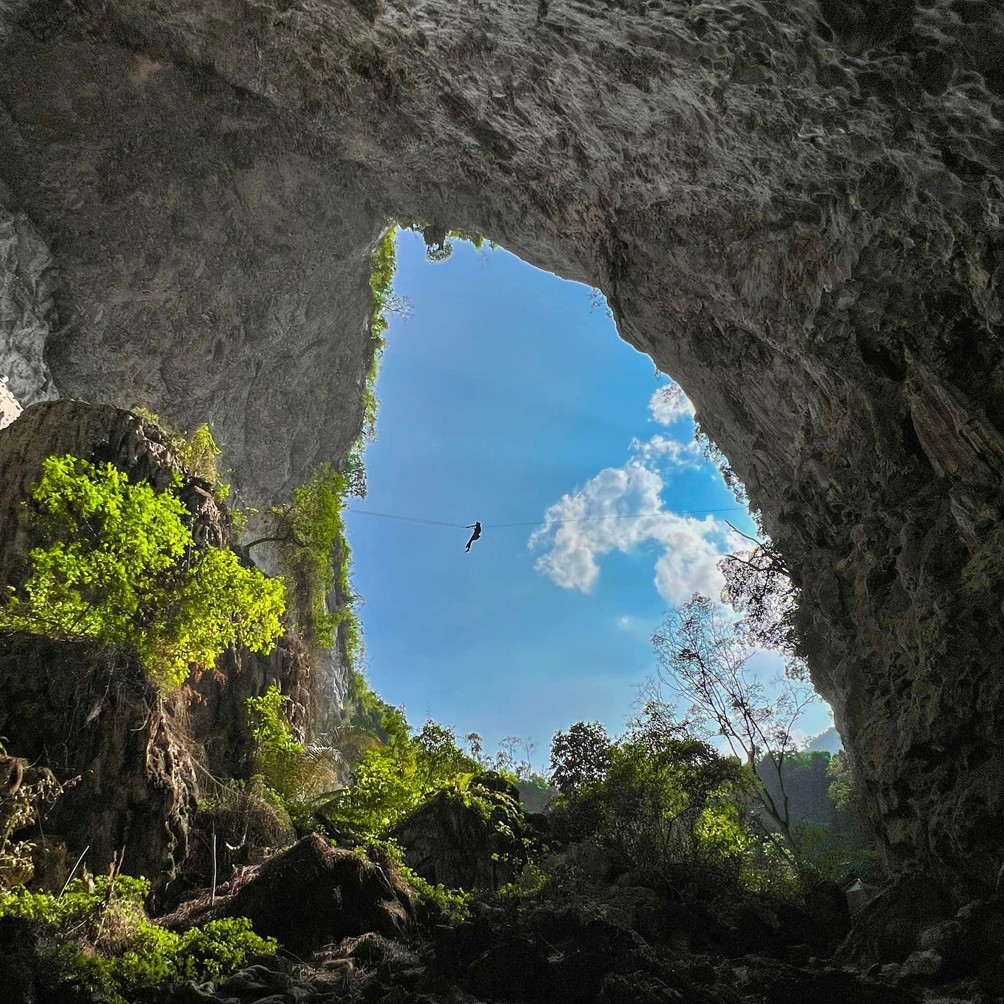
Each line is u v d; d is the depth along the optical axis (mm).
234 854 8898
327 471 28734
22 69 22391
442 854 11719
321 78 20234
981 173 8789
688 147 12789
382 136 21062
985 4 7281
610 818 12414
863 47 8102
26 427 11492
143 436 12180
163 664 9195
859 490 12938
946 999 6500
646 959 6406
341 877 8062
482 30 13492
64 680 8172
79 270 24234
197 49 22281
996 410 9961
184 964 6348
